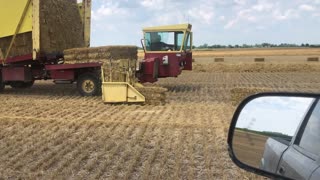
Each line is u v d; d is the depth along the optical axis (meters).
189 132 9.74
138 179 6.54
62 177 6.58
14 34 16.45
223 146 8.39
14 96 16.86
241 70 32.88
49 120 11.23
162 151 8.15
